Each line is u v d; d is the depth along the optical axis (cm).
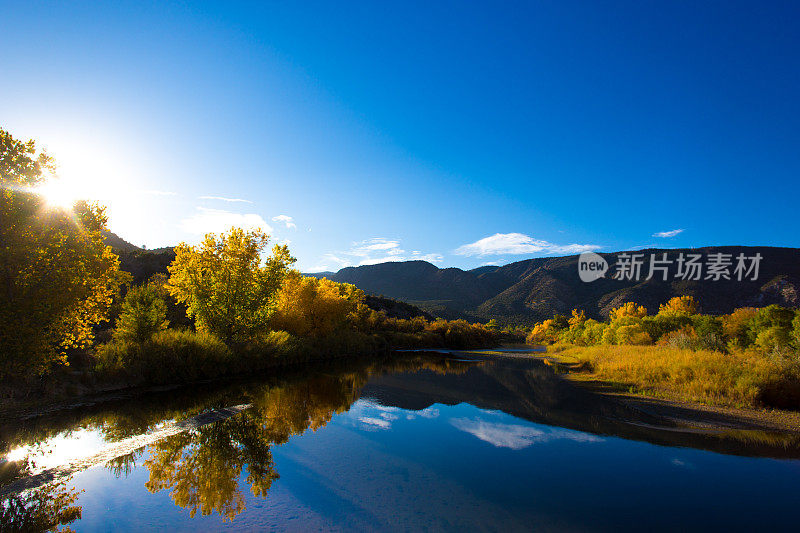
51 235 1254
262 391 1830
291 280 3522
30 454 927
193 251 2328
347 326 5103
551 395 1856
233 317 2362
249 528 629
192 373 1952
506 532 628
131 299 1991
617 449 1046
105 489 770
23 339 1166
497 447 1068
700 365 1920
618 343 4019
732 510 710
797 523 665
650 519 676
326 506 714
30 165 1237
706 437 1147
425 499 750
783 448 1048
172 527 628
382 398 1780
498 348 8094
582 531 635
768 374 1598
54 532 607
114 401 1455
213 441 1073
